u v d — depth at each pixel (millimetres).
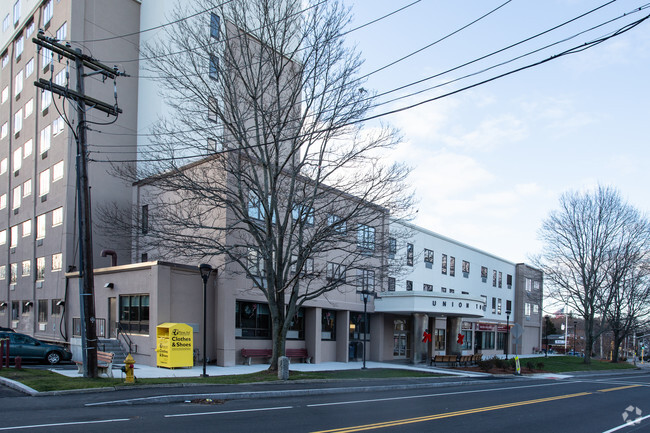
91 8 31141
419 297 31625
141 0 33156
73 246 29328
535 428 11055
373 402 14398
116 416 10289
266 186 20359
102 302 25062
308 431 9359
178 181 21391
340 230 23000
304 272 20859
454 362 33031
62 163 30359
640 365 64375
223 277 23297
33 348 20391
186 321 22781
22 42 37250
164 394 13430
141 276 22672
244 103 22250
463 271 47156
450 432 10008
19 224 35250
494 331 53594
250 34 20219
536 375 31547
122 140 31391
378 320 33156
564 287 47594
